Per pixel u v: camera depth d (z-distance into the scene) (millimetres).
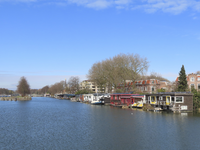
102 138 36156
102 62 120938
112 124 47844
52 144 33188
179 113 61562
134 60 108312
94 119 55844
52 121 54281
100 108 88562
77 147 31562
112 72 113188
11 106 110812
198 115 57625
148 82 125938
